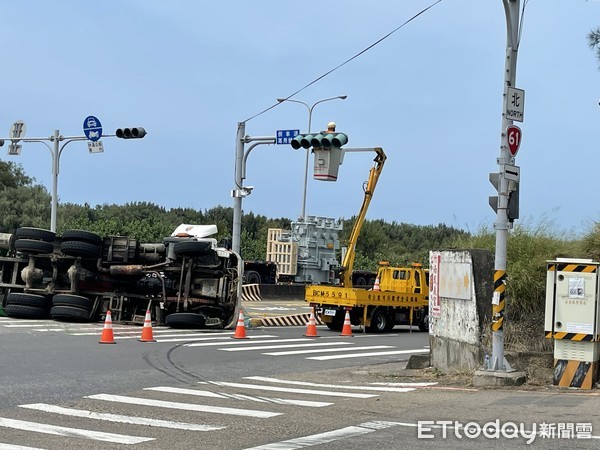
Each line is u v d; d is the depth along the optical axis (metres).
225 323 27.98
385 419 11.34
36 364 16.48
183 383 14.85
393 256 63.72
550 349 16.45
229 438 9.87
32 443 9.33
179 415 11.41
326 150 26.08
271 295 50.31
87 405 12.07
